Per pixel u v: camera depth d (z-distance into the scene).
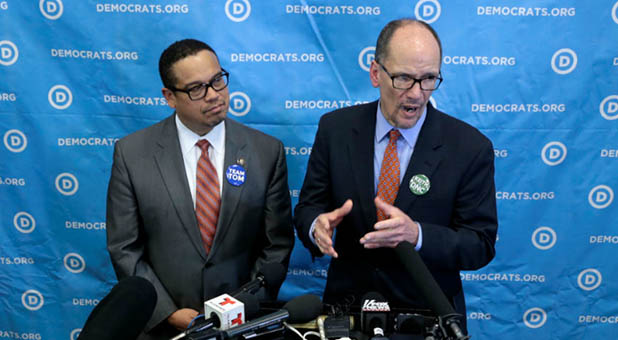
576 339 2.64
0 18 2.44
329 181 2.00
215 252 1.97
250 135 2.11
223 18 2.44
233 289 2.01
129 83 2.49
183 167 1.99
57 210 2.62
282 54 2.47
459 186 1.85
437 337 1.24
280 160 2.12
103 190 2.59
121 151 2.01
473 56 2.42
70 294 2.69
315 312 1.46
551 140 2.48
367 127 1.92
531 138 2.48
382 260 1.86
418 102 1.67
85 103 2.52
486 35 2.40
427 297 1.13
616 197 2.50
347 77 2.48
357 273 1.90
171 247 1.97
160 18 2.44
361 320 1.44
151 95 2.50
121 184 1.98
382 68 1.71
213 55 1.88
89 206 2.61
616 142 2.46
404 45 1.63
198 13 2.43
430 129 1.86
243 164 2.03
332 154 1.95
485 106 2.47
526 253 2.58
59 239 2.64
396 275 1.84
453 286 1.89
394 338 1.37
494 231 1.84
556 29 2.38
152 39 2.45
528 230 2.56
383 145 1.90
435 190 1.81
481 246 1.78
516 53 2.41
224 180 1.99
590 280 2.58
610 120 2.44
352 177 1.89
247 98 2.52
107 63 2.48
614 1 2.34
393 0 2.39
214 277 1.96
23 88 2.50
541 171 2.51
